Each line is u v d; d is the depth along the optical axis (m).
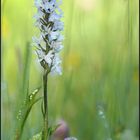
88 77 1.57
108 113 1.27
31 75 1.42
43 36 0.64
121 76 1.36
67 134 1.12
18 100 0.95
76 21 1.51
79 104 1.54
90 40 1.82
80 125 1.41
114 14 1.69
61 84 1.48
